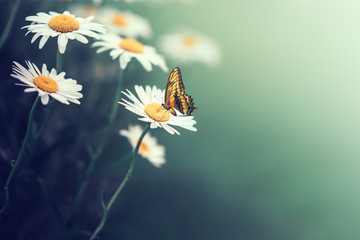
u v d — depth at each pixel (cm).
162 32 153
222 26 218
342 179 145
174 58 120
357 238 124
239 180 128
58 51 69
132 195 100
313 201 131
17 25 84
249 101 170
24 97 81
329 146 164
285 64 214
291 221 121
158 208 102
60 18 70
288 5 267
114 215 92
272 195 128
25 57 83
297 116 176
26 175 77
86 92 87
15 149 79
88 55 89
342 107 199
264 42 225
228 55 196
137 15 108
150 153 83
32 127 79
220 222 109
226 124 149
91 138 87
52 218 81
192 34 127
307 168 145
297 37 247
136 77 94
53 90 67
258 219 116
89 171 79
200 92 158
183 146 127
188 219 105
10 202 77
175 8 192
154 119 69
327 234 121
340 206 133
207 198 114
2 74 81
